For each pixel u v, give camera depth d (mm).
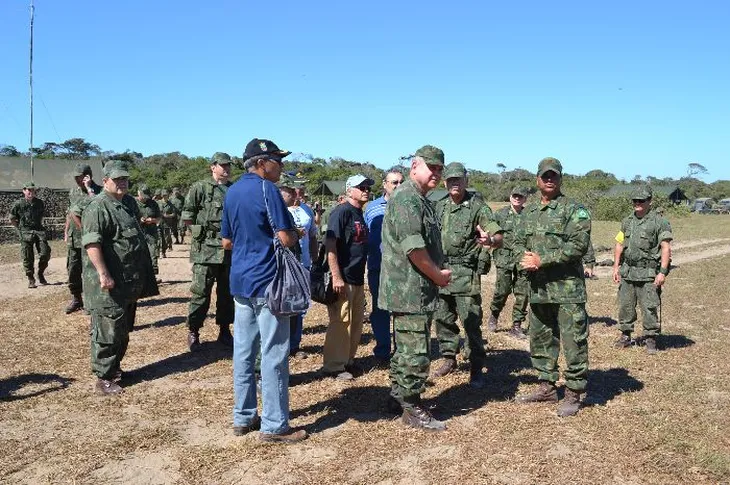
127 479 3715
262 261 4133
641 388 5484
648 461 3875
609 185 63688
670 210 49125
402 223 4254
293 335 6496
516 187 7691
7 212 26406
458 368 6176
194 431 4492
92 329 5438
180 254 19297
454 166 5574
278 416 4180
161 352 6895
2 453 4070
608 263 16719
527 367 6211
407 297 4297
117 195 5609
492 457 3947
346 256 5664
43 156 69750
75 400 5199
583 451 4043
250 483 3631
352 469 3791
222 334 7133
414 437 4277
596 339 7664
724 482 3625
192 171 56531
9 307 9680
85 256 5426
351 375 5715
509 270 7812
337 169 68188
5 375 5914
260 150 4289
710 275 13938
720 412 4820
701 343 7371
